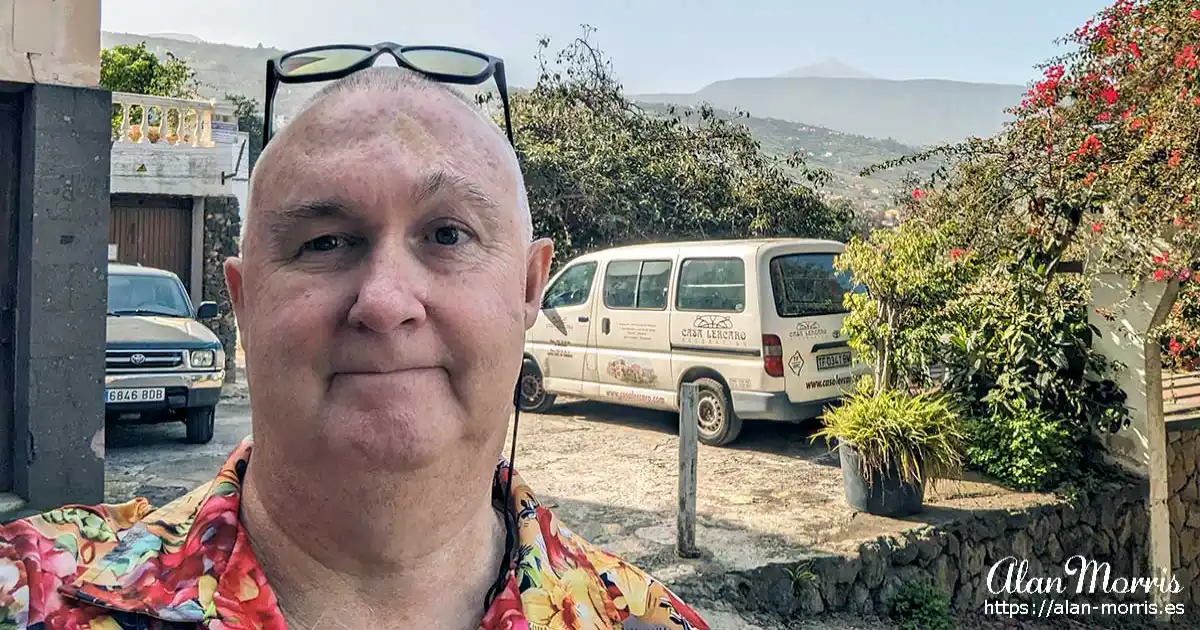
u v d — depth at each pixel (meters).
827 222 14.55
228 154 11.66
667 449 7.17
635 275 7.70
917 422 5.44
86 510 1.00
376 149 0.88
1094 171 6.04
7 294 5.16
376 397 0.83
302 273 0.87
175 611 0.84
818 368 6.82
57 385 5.07
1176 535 6.96
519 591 1.02
